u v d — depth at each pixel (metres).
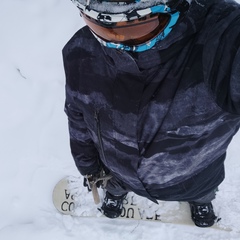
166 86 0.76
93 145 1.22
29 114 2.02
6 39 2.16
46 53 2.11
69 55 0.89
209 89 0.72
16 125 2.00
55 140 1.96
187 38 0.70
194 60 0.71
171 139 0.87
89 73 0.86
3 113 2.02
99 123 0.95
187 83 0.74
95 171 1.34
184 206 1.80
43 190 1.89
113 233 1.79
